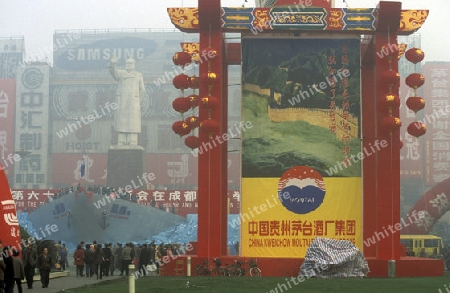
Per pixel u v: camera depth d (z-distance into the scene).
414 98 34.25
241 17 34.22
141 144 135.25
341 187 33.97
